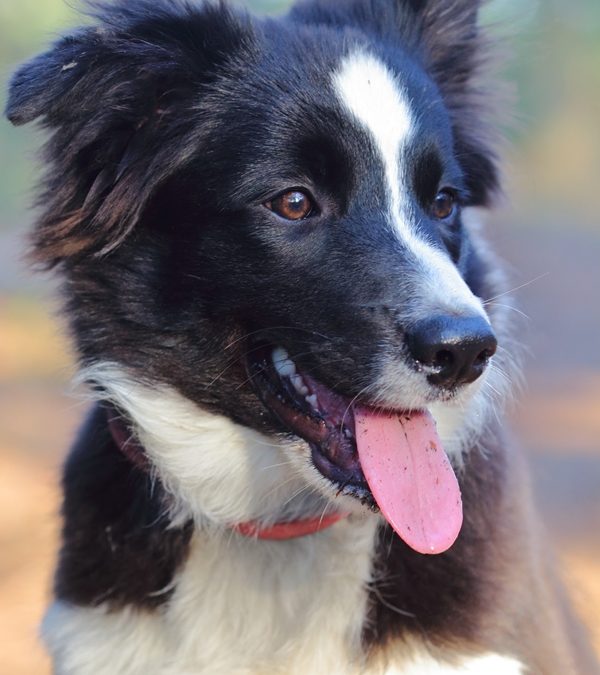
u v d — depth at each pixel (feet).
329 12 22.20
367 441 17.89
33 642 28.27
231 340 18.86
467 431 19.62
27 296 87.66
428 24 22.39
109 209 19.04
